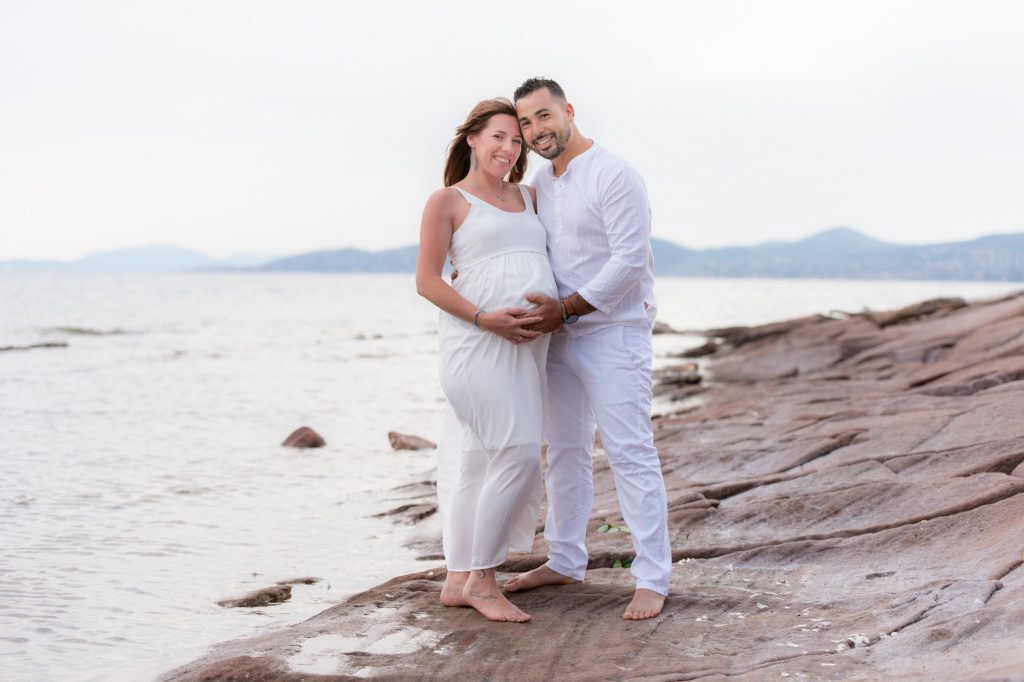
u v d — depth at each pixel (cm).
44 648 430
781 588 442
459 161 434
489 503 404
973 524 473
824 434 782
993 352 1221
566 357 429
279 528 671
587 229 412
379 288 15475
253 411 1367
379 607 432
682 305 7688
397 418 1325
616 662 348
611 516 595
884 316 2106
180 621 470
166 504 750
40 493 782
